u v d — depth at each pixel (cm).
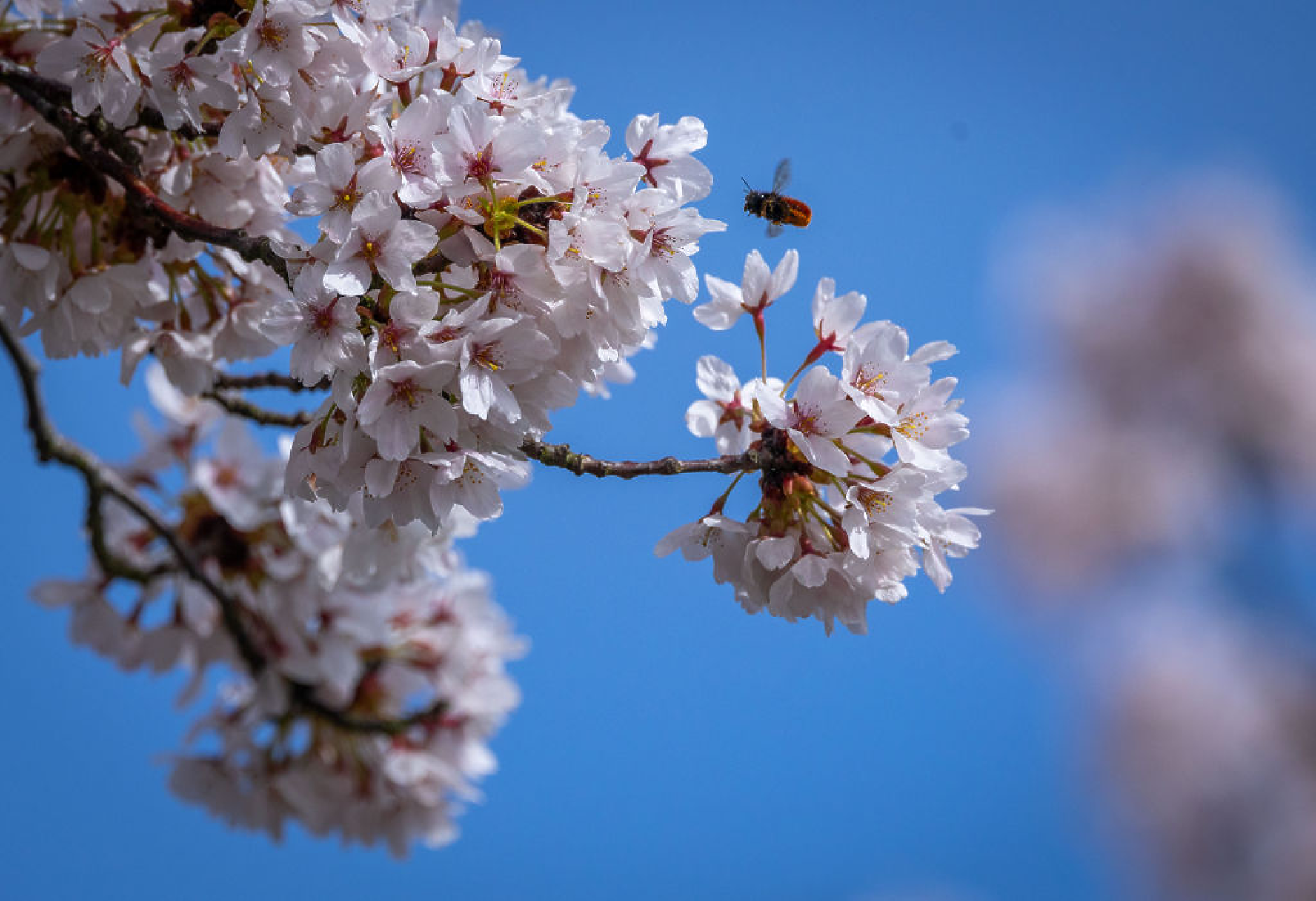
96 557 160
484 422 137
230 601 159
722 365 145
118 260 147
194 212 147
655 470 141
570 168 137
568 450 141
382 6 140
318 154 136
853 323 144
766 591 142
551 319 137
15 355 154
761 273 144
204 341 149
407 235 135
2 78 142
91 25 141
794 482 141
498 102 140
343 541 160
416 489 137
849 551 140
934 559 141
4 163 144
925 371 140
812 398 140
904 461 139
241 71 141
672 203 138
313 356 135
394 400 135
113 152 144
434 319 137
